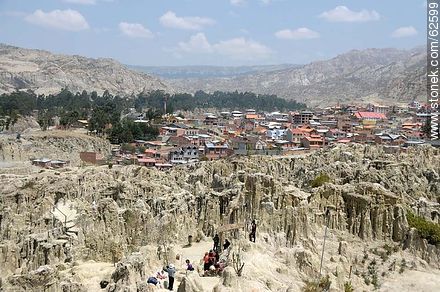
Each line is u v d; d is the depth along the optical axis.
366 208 118.81
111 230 99.75
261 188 119.44
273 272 87.38
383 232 118.69
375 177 151.12
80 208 106.31
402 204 122.94
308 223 110.50
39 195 124.25
